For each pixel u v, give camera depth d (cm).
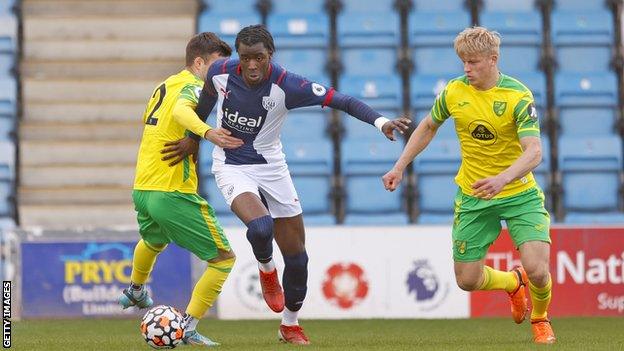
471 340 2778
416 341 2747
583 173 4647
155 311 2384
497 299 3878
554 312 3866
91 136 4956
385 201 4572
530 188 2491
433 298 3869
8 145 4725
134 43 5225
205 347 2458
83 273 3838
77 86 5084
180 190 2522
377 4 5306
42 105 5016
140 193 2564
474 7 5303
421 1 5322
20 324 3566
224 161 2494
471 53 2383
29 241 3834
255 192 2438
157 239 2656
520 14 5166
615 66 5091
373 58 5094
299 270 2558
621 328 3322
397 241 3878
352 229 3875
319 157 4638
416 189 4569
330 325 3512
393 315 3872
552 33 5144
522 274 2723
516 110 2398
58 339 2905
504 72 5019
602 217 4512
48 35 5250
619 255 3872
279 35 5100
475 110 2445
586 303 3866
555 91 4925
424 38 5122
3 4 5241
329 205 4556
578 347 2436
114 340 2848
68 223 4681
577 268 3869
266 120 2439
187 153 2488
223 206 4488
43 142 4853
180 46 5234
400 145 4681
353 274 3869
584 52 5112
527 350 2362
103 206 4697
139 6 5359
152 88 5106
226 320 3759
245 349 2398
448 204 4556
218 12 5219
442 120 2534
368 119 2384
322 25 5162
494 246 3819
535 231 2467
